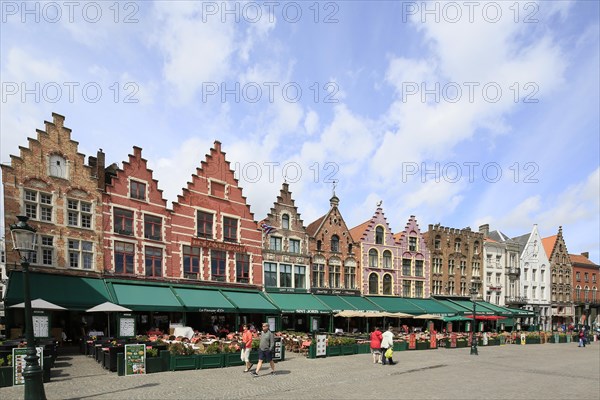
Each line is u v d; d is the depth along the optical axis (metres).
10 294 22.64
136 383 14.69
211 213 33.97
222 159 35.25
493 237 62.78
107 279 27.61
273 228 37.31
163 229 31.00
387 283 45.69
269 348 17.27
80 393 13.04
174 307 27.56
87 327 27.66
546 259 62.94
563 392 15.16
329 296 40.00
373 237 45.16
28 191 25.42
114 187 29.05
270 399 12.87
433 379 17.34
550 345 41.12
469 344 35.59
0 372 14.00
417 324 45.66
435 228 51.56
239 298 32.62
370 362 22.34
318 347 23.72
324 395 13.56
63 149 27.12
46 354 15.49
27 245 11.63
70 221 26.98
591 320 68.19
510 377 18.55
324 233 41.59
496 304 55.00
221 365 18.88
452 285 51.75
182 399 12.57
